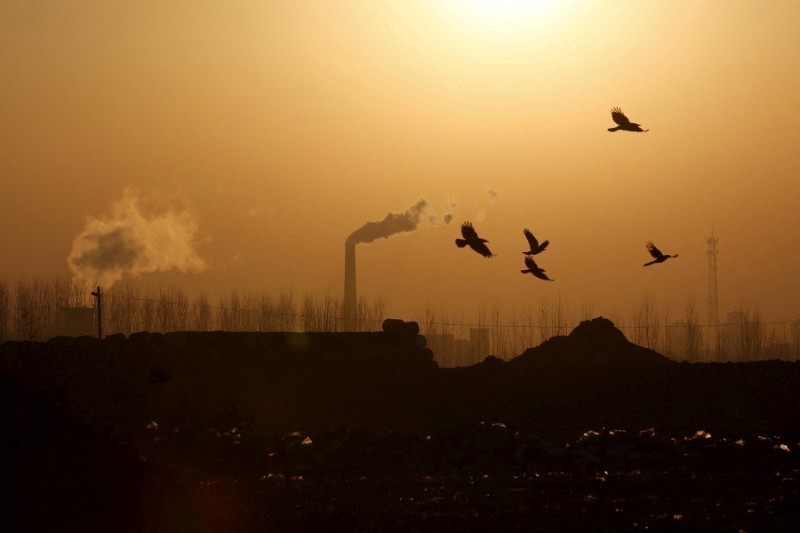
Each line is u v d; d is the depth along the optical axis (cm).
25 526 7400
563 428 19875
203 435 14862
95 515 7919
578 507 10056
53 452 8406
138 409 19912
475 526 9019
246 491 10275
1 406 8500
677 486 11431
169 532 8131
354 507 10006
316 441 15550
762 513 9462
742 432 18600
